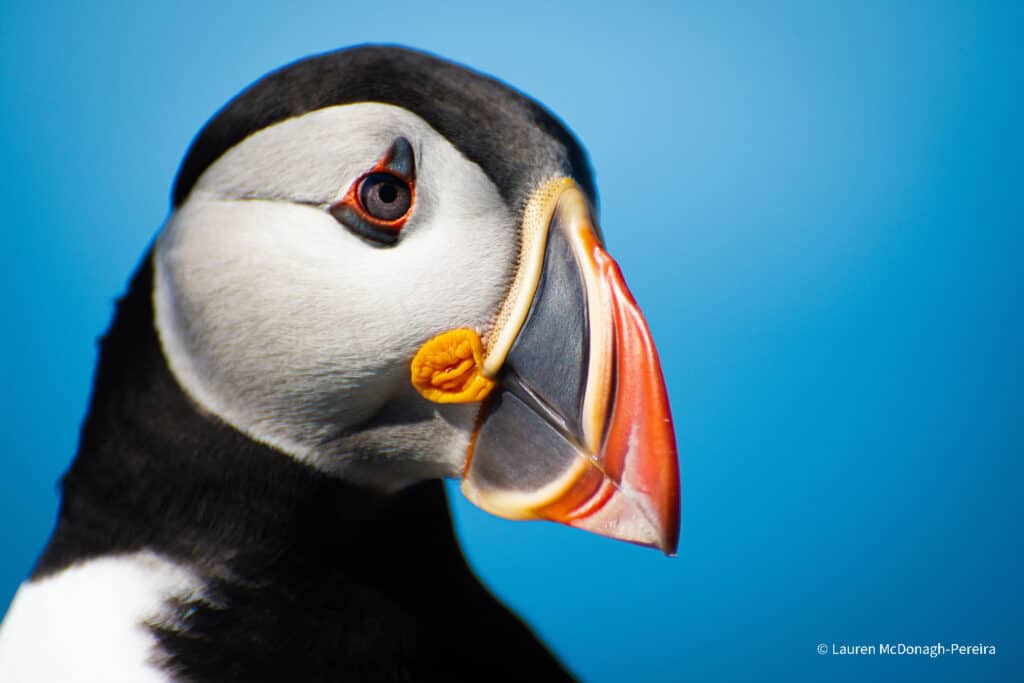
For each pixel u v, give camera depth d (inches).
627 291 66.3
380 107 66.3
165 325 66.5
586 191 66.7
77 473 66.7
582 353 66.3
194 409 66.5
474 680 67.1
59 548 66.7
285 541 66.6
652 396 66.2
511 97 66.6
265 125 66.3
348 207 66.2
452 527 67.5
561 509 66.3
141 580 66.4
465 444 66.7
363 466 66.8
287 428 66.6
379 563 67.0
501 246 66.4
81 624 66.3
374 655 66.7
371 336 66.3
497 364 66.4
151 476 66.5
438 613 67.1
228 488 66.6
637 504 66.2
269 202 66.3
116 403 66.6
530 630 67.7
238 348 66.4
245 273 66.3
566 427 66.4
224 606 66.5
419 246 66.3
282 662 66.5
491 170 66.4
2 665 66.4
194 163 66.6
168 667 66.2
